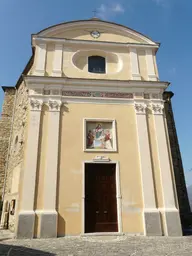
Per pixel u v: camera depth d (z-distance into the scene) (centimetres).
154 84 1278
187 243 816
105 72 1354
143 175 1095
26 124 1172
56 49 1309
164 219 1032
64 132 1130
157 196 1076
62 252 662
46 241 856
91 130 1174
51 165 1054
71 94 1206
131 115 1216
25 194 990
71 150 1101
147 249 709
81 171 1071
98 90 1233
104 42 1370
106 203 1070
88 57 1370
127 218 1030
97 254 639
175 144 1714
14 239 907
